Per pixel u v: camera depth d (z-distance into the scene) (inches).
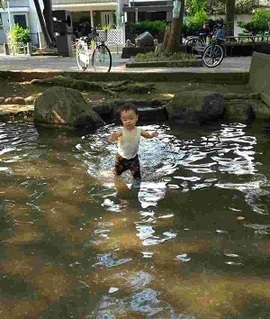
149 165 185.8
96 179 169.3
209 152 206.2
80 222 132.5
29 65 520.4
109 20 1113.4
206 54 491.2
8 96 350.0
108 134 246.1
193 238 121.6
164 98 321.4
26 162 193.0
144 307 91.0
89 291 96.8
